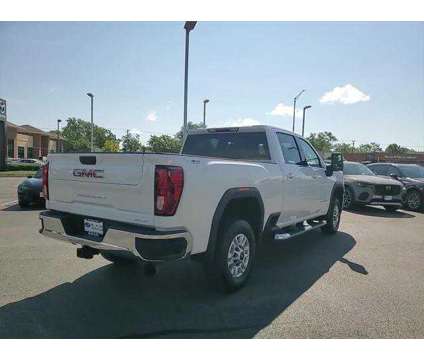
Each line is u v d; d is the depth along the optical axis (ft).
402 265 17.67
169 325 11.02
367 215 35.24
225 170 12.81
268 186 15.53
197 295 13.38
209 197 12.06
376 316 11.80
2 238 22.33
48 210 14.32
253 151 17.78
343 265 17.54
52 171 14.03
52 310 11.94
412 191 39.73
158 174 10.73
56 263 17.06
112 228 11.27
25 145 192.24
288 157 18.72
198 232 11.71
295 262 18.01
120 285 14.30
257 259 18.53
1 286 14.06
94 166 12.33
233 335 10.48
